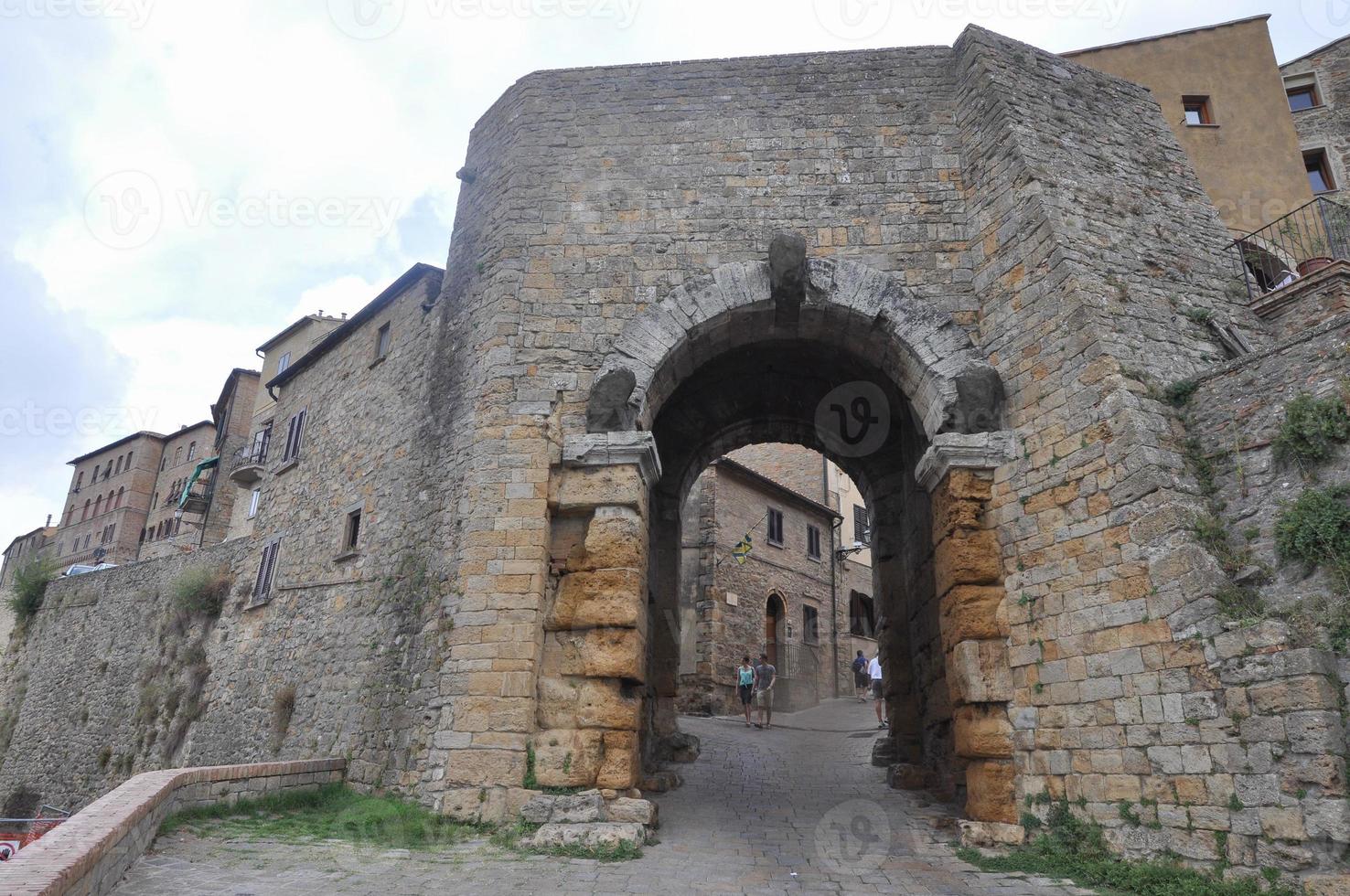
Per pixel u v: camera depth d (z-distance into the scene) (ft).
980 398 33.17
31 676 97.66
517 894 21.94
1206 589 24.62
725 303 36.45
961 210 37.86
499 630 31.55
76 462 186.19
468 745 30.19
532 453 34.22
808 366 47.80
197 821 29.37
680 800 36.63
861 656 94.63
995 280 35.27
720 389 49.83
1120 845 25.22
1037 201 33.94
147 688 76.59
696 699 77.66
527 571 32.22
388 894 21.45
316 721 49.52
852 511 110.32
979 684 29.94
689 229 38.34
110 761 76.18
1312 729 21.17
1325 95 64.23
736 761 48.06
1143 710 25.50
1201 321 33.58
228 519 122.31
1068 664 28.14
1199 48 58.44
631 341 35.86
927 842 29.48
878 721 61.77
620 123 40.91
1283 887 21.07
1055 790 27.63
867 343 37.55
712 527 83.97
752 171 39.42
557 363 36.04
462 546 33.68
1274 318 36.45
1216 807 23.08
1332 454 24.57
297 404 72.74
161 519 159.43
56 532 183.01
